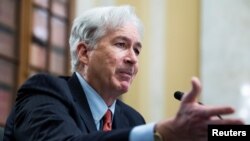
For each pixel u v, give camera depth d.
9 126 2.54
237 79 6.46
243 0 6.57
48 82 2.57
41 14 5.75
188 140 1.83
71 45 2.88
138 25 2.81
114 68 2.73
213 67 6.49
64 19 6.01
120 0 6.48
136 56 2.81
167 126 1.85
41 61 5.71
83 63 2.81
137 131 1.93
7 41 5.36
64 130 2.23
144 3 6.63
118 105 2.97
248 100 6.40
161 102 6.46
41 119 2.32
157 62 6.54
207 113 1.78
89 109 2.69
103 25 2.77
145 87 6.48
